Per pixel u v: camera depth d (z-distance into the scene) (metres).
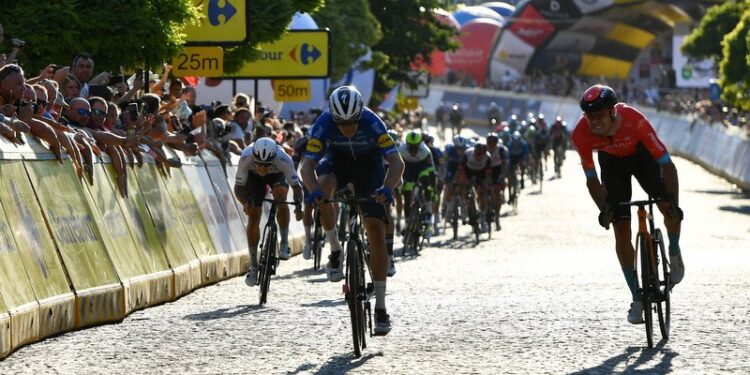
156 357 16.72
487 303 22.56
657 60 181.12
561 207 63.91
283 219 26.30
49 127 20.52
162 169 26.59
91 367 15.96
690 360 15.95
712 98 114.81
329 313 21.25
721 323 19.31
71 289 19.50
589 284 26.31
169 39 31.83
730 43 83.25
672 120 132.75
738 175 83.31
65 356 16.89
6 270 17.47
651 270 17.44
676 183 17.86
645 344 17.31
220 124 32.84
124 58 31.36
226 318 20.88
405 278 28.70
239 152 35.62
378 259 17.48
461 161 44.78
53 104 22.28
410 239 37.38
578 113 149.25
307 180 17.59
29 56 30.41
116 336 18.84
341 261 20.75
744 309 21.03
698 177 95.31
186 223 27.22
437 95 182.50
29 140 19.98
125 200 23.56
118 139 23.58
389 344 17.56
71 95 25.19
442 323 19.72
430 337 18.19
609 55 178.00
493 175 47.97
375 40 76.94
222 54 40.66
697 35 120.50
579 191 78.25
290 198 38.09
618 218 18.22
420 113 122.62
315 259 31.77
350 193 18.73
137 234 23.55
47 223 19.47
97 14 30.44
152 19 31.08
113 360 16.50
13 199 18.47
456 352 16.75
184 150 28.80
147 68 32.12
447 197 46.31
